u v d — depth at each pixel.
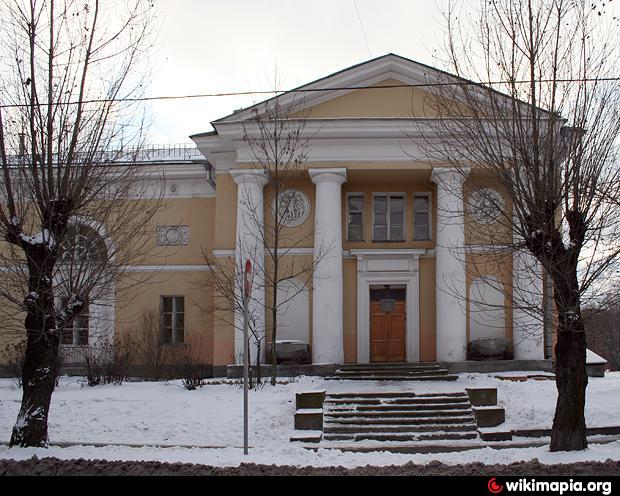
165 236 28.48
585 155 11.97
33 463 10.80
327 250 24.78
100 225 13.95
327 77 25.02
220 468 10.53
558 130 12.11
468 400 17.70
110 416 17.22
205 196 28.72
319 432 15.81
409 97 25.16
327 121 24.55
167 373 25.70
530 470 9.98
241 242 24.70
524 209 12.05
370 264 26.67
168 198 28.78
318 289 24.73
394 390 19.14
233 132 24.78
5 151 13.08
